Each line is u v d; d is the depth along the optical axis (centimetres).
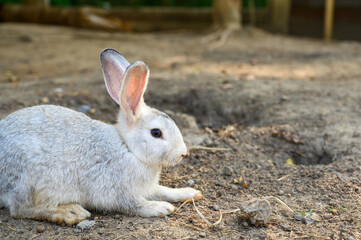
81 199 122
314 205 126
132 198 122
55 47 280
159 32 356
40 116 123
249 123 168
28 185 119
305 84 192
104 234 117
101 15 356
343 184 132
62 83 191
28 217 120
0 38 299
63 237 116
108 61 125
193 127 164
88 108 169
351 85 190
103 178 121
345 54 261
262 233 118
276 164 143
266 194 131
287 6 338
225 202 128
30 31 321
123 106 121
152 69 222
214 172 139
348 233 118
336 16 323
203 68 225
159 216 122
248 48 285
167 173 139
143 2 402
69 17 348
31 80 199
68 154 120
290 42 310
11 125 121
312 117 162
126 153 122
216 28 336
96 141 123
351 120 159
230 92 183
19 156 118
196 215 123
